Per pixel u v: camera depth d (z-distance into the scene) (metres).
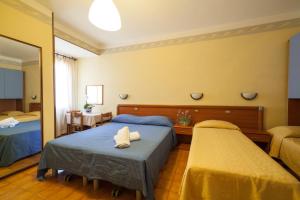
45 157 1.91
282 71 2.58
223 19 2.69
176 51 3.24
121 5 2.24
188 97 3.18
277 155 2.17
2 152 2.11
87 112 3.91
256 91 2.72
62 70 3.80
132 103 3.65
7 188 1.74
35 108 2.35
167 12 2.44
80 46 3.27
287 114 2.55
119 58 3.74
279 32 2.56
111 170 1.57
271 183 1.02
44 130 2.40
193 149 1.59
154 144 1.88
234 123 2.84
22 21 2.07
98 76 3.97
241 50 2.79
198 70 3.09
